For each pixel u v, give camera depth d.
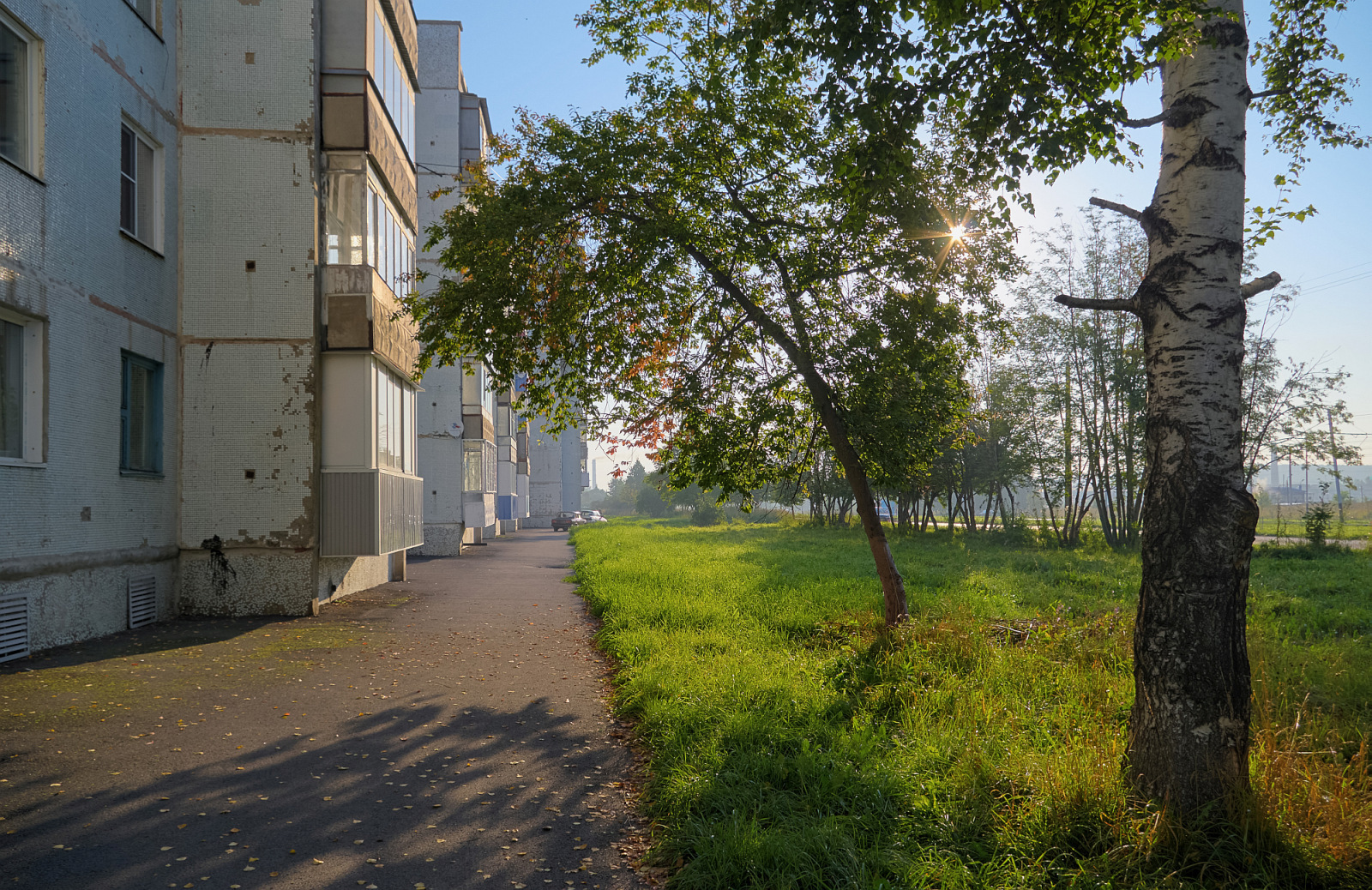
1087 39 5.20
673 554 25.34
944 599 12.93
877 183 5.95
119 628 11.12
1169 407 4.49
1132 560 24.66
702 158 10.34
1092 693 6.95
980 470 33.62
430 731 6.63
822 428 11.57
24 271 9.16
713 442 10.95
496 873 4.14
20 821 4.64
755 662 8.48
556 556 30.47
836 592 14.62
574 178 10.20
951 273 10.23
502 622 12.80
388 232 15.29
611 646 10.12
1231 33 4.59
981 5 4.98
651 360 11.49
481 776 5.59
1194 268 4.49
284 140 13.16
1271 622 11.25
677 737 5.95
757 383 10.91
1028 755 5.00
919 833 4.28
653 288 10.75
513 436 59.97
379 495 13.47
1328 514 28.39
